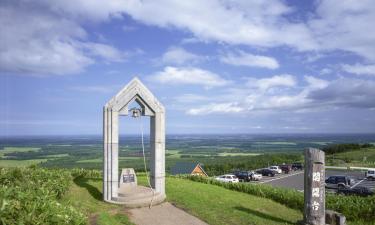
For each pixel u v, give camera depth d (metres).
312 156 12.30
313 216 12.20
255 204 15.30
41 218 6.70
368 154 69.69
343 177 35.12
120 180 15.26
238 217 12.86
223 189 18.78
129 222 11.34
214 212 13.27
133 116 14.58
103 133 13.87
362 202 14.73
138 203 13.37
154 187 14.77
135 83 14.38
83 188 15.48
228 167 56.53
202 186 18.92
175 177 23.11
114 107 13.89
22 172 12.88
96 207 12.74
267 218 13.09
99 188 15.75
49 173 14.02
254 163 63.16
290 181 43.50
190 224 11.79
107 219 10.94
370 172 44.00
